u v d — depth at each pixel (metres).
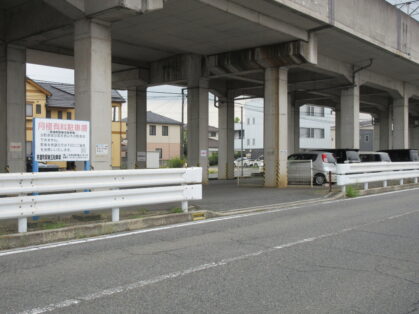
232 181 24.47
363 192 14.94
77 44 12.42
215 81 27.11
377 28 20.05
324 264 5.70
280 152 18.92
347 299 4.38
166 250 6.48
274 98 19.09
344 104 25.25
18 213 6.82
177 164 35.59
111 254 6.24
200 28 16.36
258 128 65.94
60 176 7.30
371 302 4.30
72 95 39.62
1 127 17.11
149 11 11.71
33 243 6.94
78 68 12.41
